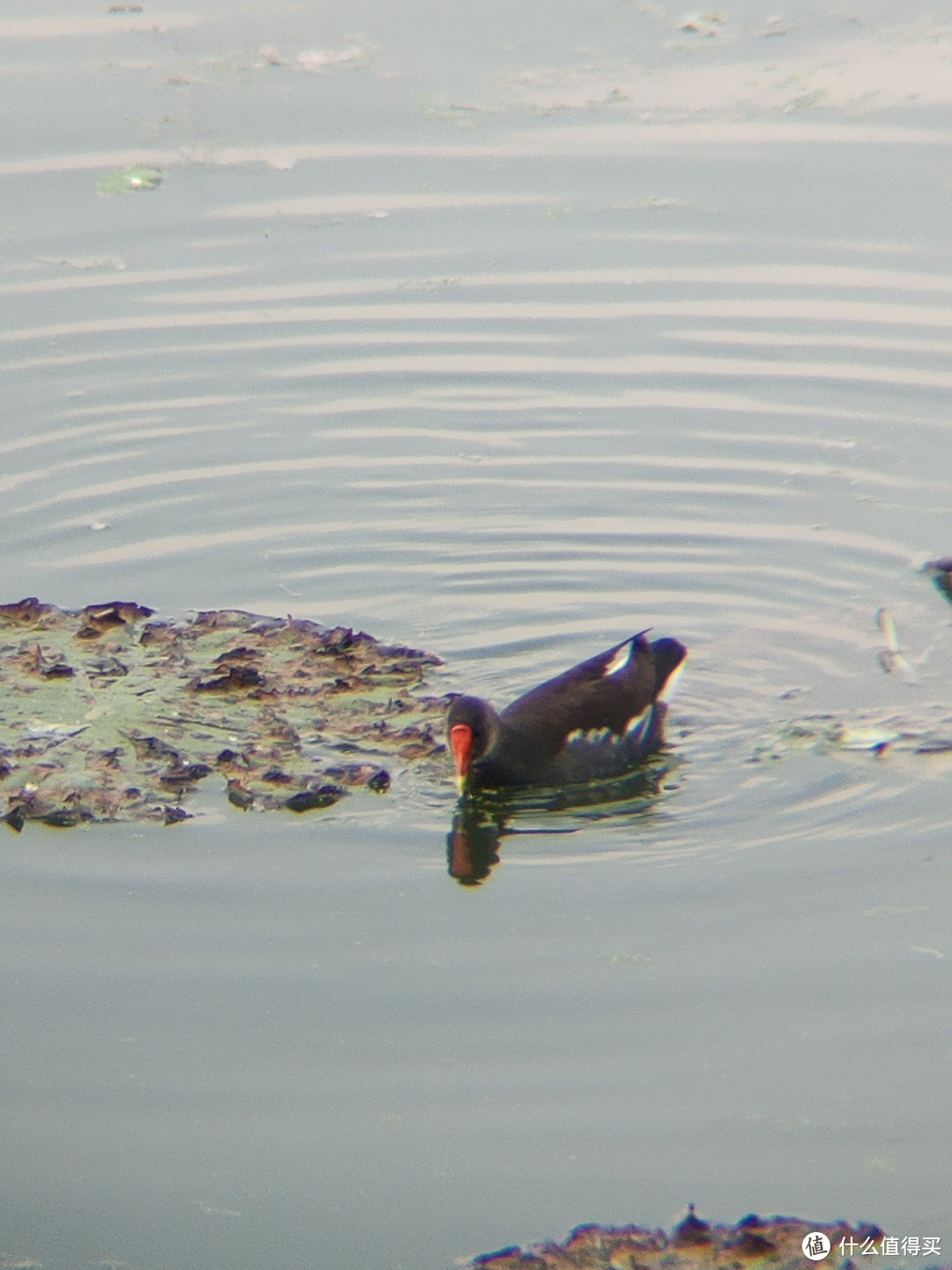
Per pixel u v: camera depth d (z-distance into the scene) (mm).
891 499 15648
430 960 9836
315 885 10633
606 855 11008
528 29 26578
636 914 10281
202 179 21875
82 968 9781
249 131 23094
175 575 14875
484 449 16797
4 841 11125
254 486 16219
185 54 25734
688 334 18484
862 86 23703
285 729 12477
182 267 20031
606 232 20453
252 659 13508
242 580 14805
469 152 22469
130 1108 8672
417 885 10648
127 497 16062
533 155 22328
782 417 17047
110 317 19047
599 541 15289
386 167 22172
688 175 21609
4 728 12523
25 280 19703
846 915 10203
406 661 13492
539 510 15805
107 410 17453
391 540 15367
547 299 19250
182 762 12008
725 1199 7941
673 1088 8703
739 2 27406
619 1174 8133
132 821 11336
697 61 25047
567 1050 9016
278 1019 9328
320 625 14094
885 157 21641
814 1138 8320
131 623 14164
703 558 14969
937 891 10414
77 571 14906
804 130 22531
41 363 18203
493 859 10938
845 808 11445
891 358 17875
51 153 22500
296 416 17375
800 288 19203
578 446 16766
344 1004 9445
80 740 12344
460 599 14547
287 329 18844
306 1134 8469
